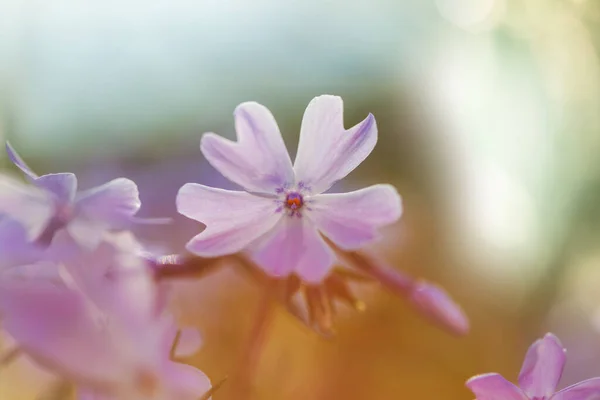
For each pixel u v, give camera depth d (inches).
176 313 5.9
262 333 6.4
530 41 11.5
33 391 5.6
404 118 14.1
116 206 5.5
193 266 5.9
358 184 12.6
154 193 9.8
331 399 7.8
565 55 11.0
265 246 5.8
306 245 5.8
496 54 12.2
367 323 8.4
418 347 8.7
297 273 5.9
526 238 11.6
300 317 6.0
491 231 12.0
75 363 5.2
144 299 5.4
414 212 12.5
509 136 12.0
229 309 7.3
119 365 5.3
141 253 5.6
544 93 11.5
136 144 12.9
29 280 5.2
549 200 11.5
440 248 12.0
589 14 10.5
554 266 11.2
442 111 13.7
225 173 5.7
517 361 9.6
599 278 10.9
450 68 13.6
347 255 6.6
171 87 14.1
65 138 12.5
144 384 5.3
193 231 7.4
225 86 14.5
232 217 5.7
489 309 10.9
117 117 13.3
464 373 8.8
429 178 13.2
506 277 11.5
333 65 15.1
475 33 12.7
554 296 11.0
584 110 11.1
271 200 5.7
